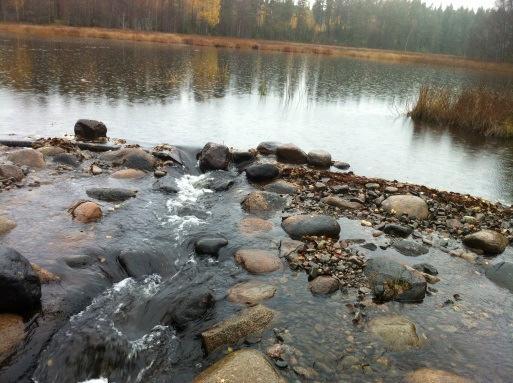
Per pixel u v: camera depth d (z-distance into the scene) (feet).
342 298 18.52
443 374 14.30
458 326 17.28
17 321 15.43
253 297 18.08
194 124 48.08
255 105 62.59
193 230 24.00
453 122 59.62
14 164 30.58
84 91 61.26
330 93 81.76
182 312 16.97
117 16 233.35
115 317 16.62
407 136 51.75
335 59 178.81
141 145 38.06
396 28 325.01
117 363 14.70
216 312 17.29
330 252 22.17
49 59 90.68
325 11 352.90
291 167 35.73
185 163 35.09
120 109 52.16
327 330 16.44
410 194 31.32
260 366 13.71
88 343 15.15
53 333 15.39
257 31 283.59
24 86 61.00
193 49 157.28
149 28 240.94
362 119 59.67
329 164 37.58
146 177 31.45
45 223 23.12
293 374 14.21
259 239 23.44
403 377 14.43
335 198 29.04
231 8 272.92
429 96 64.34
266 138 44.98
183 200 28.04
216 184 30.91
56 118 45.44
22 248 20.35
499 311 18.47
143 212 25.71
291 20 315.17
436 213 28.45
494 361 15.47
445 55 279.69
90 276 18.85
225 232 24.04
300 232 24.03
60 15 226.17
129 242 21.97
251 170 32.60
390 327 16.52
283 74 104.17
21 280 15.62
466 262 22.62
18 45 113.19
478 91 63.10
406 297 18.78
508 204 32.27
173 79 79.71
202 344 15.55
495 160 44.01
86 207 24.22
